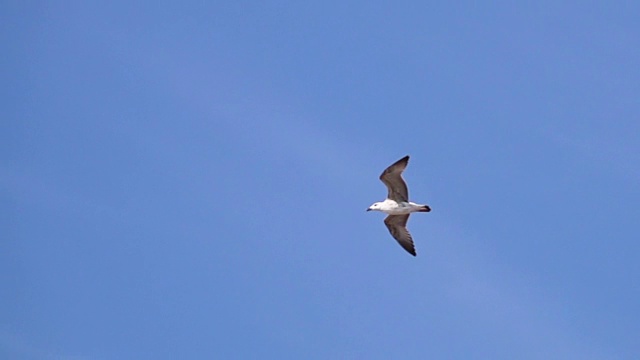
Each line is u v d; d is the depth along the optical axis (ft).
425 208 174.29
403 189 174.60
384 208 175.11
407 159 171.63
